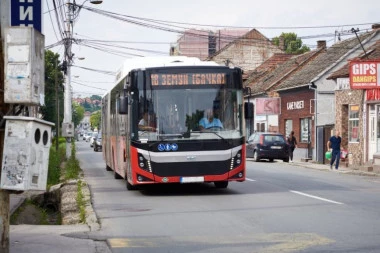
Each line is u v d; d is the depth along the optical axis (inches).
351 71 1226.6
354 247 384.2
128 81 690.8
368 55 1455.5
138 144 674.2
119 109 682.2
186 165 674.8
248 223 487.2
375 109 1350.9
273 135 1562.5
